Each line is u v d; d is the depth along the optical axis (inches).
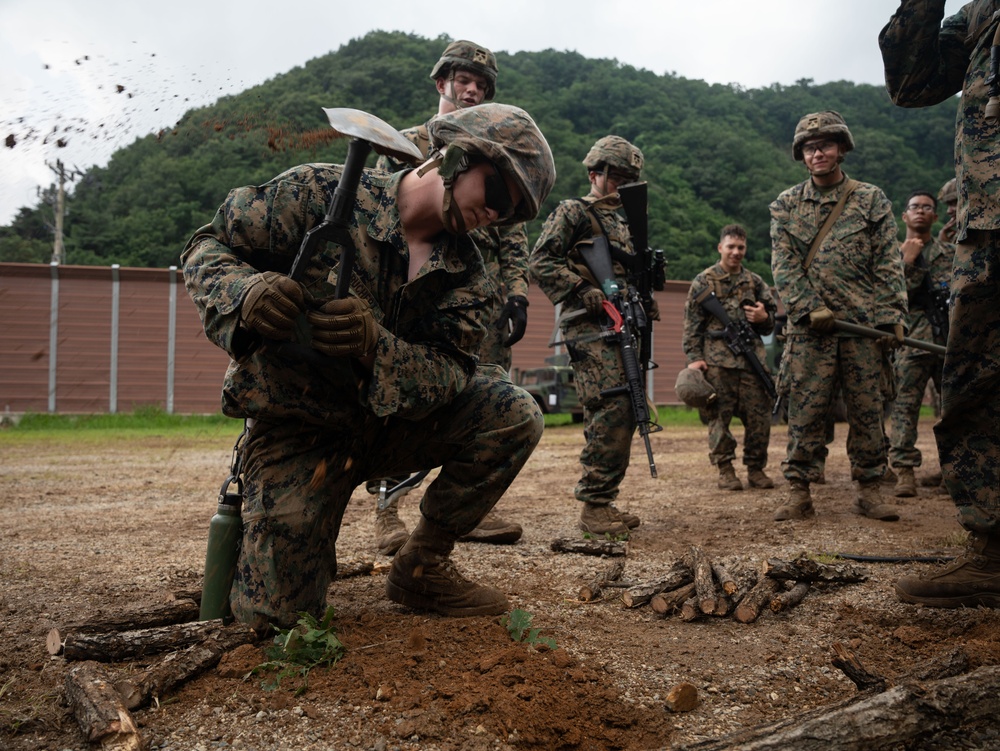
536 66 3270.2
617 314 184.5
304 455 101.5
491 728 80.4
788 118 3307.1
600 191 199.2
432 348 104.2
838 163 207.0
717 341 271.1
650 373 948.0
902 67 133.5
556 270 190.2
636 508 227.5
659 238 1753.2
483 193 97.5
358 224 99.8
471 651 97.6
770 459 377.4
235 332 90.5
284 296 87.9
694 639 110.0
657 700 90.4
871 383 199.6
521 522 205.8
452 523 114.1
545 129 2359.7
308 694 86.5
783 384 211.5
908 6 127.7
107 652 96.1
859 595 126.6
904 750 78.0
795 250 205.8
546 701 84.9
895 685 86.1
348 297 92.4
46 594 134.5
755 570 129.4
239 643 96.1
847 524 193.5
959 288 118.9
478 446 110.9
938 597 119.4
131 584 141.2
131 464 399.5
